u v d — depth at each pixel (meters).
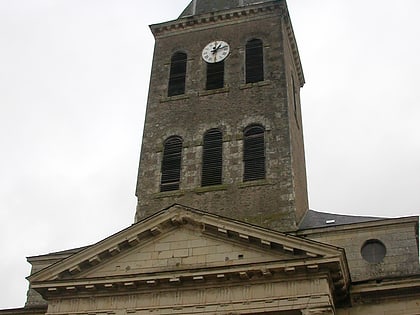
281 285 21.28
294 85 34.69
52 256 27.52
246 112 30.27
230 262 22.16
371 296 22.39
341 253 20.78
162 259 22.94
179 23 34.88
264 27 33.44
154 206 28.62
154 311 21.95
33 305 26.50
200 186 28.62
